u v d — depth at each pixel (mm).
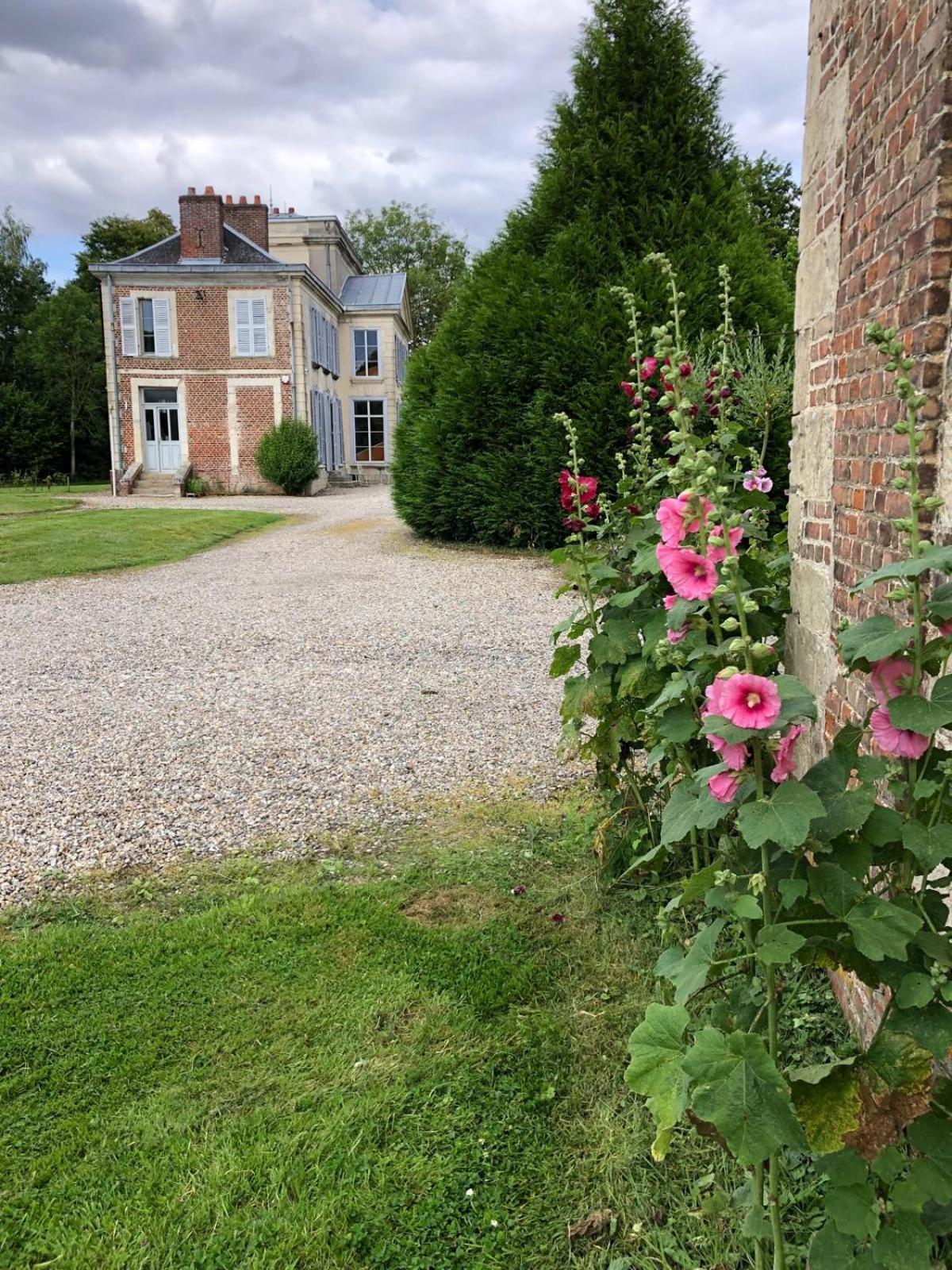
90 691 6105
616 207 10875
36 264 37156
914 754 1423
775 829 1367
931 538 1910
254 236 26359
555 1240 1830
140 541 13492
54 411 34875
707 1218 1824
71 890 3428
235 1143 2082
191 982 2742
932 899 1494
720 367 3688
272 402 24734
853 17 2473
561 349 10742
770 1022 1483
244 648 7285
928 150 1878
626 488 3375
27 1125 2154
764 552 3635
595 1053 2391
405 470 13312
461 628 7945
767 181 21938
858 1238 1343
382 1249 1804
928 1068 1344
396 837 3840
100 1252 1796
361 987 2697
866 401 2301
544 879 3396
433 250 44562
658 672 2832
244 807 4176
